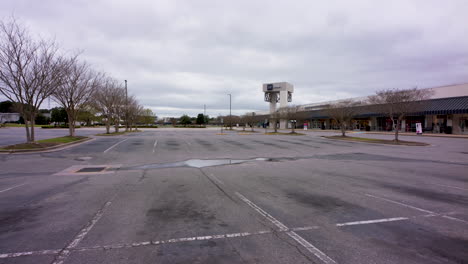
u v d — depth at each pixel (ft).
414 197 20.17
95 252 11.34
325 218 15.69
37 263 10.42
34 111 54.90
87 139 78.79
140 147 58.75
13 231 13.57
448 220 15.44
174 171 30.78
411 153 49.26
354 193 21.30
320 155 46.55
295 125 202.08
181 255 11.16
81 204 18.12
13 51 49.14
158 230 13.76
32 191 21.61
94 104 101.35
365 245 12.19
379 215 16.22
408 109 69.00
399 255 11.24
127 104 128.06
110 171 30.76
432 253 11.44
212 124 337.11
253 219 15.46
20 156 43.21
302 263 10.55
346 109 92.63
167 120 417.49
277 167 33.83
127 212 16.52
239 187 23.09
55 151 50.03
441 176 28.19
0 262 10.43
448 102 103.04
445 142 73.05
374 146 63.31
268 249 11.76
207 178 26.86
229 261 10.68
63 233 13.33
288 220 15.31
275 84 200.13
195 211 16.78
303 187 23.22
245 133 131.44
